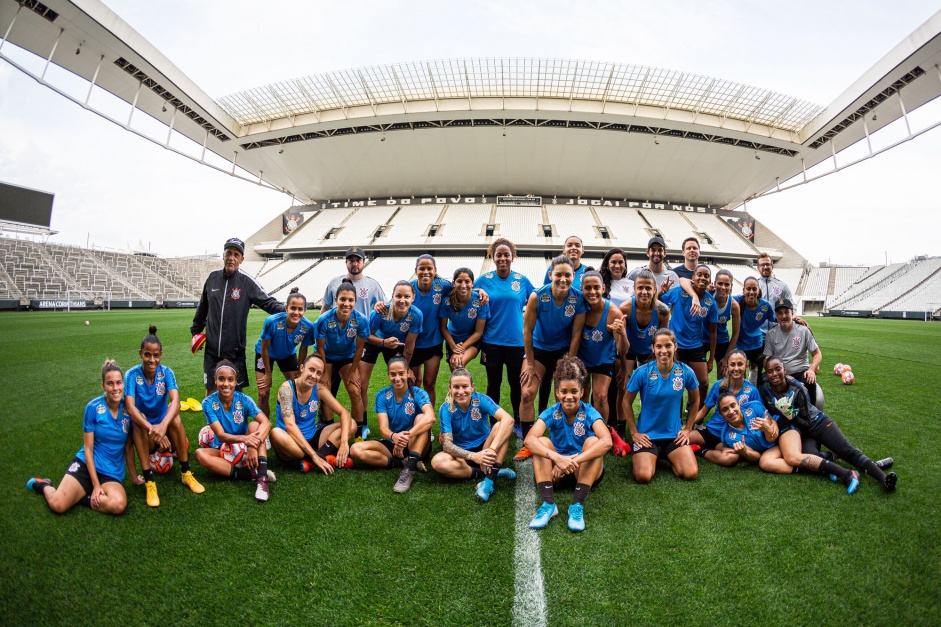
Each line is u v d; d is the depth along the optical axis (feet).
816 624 5.73
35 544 7.70
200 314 13.88
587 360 12.92
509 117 93.09
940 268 91.45
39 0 59.98
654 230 115.75
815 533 7.91
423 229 115.24
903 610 5.96
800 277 116.88
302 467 11.12
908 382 20.79
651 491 9.91
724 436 11.68
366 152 107.04
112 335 36.88
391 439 11.02
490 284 14.11
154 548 7.63
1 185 80.69
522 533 8.13
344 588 6.56
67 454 11.84
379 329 14.02
